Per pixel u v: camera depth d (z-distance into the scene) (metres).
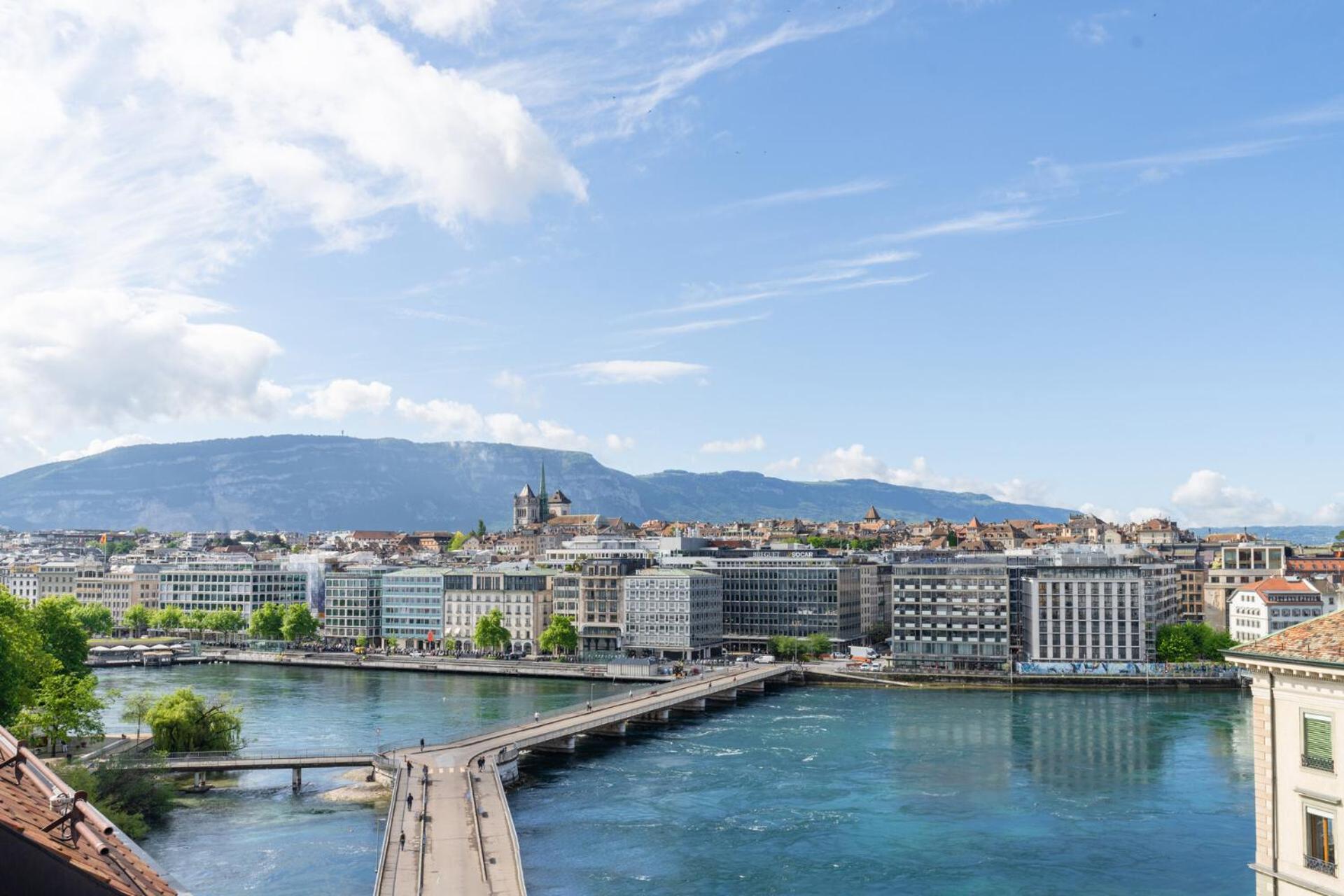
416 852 127.81
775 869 135.75
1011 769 194.25
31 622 185.62
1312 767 59.69
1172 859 139.12
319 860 135.00
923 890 127.56
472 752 187.62
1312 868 59.50
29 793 31.36
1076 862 138.00
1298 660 59.91
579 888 128.62
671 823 157.75
